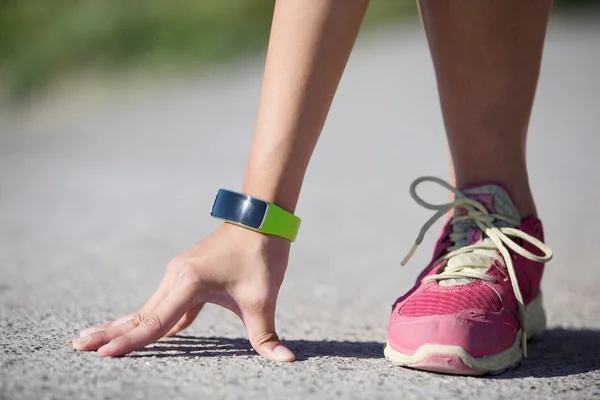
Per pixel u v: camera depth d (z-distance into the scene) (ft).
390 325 5.31
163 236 12.66
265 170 5.26
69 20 54.85
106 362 4.88
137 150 25.80
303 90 5.20
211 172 20.34
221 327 6.48
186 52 50.31
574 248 11.61
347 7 5.17
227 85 42.09
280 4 5.27
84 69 50.65
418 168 20.13
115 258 10.62
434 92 32.22
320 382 4.64
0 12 56.13
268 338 5.22
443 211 5.78
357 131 26.16
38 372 4.59
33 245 11.61
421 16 6.05
